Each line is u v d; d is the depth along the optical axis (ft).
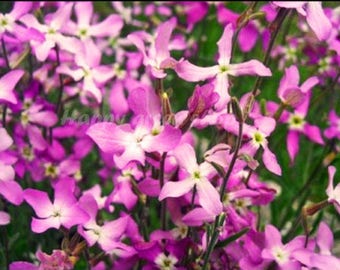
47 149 0.97
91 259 0.79
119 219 0.77
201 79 0.77
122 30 1.38
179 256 0.78
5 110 0.88
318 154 1.16
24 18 0.91
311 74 1.13
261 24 1.09
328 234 0.79
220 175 0.72
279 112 0.84
